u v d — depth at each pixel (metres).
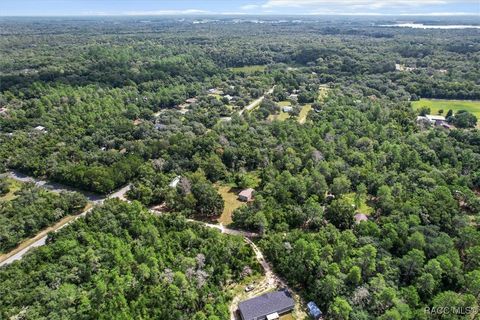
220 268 81.94
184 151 138.62
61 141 155.12
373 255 76.19
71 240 89.69
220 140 146.50
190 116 185.88
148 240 89.06
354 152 133.50
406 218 92.94
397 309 66.25
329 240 87.94
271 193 110.38
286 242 88.00
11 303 73.19
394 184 110.94
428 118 181.88
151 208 112.94
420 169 121.94
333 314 69.50
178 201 109.88
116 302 70.62
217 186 125.38
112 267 82.31
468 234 85.12
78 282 79.19
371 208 108.31
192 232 90.94
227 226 103.06
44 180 132.50
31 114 184.50
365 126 157.50
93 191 123.31
